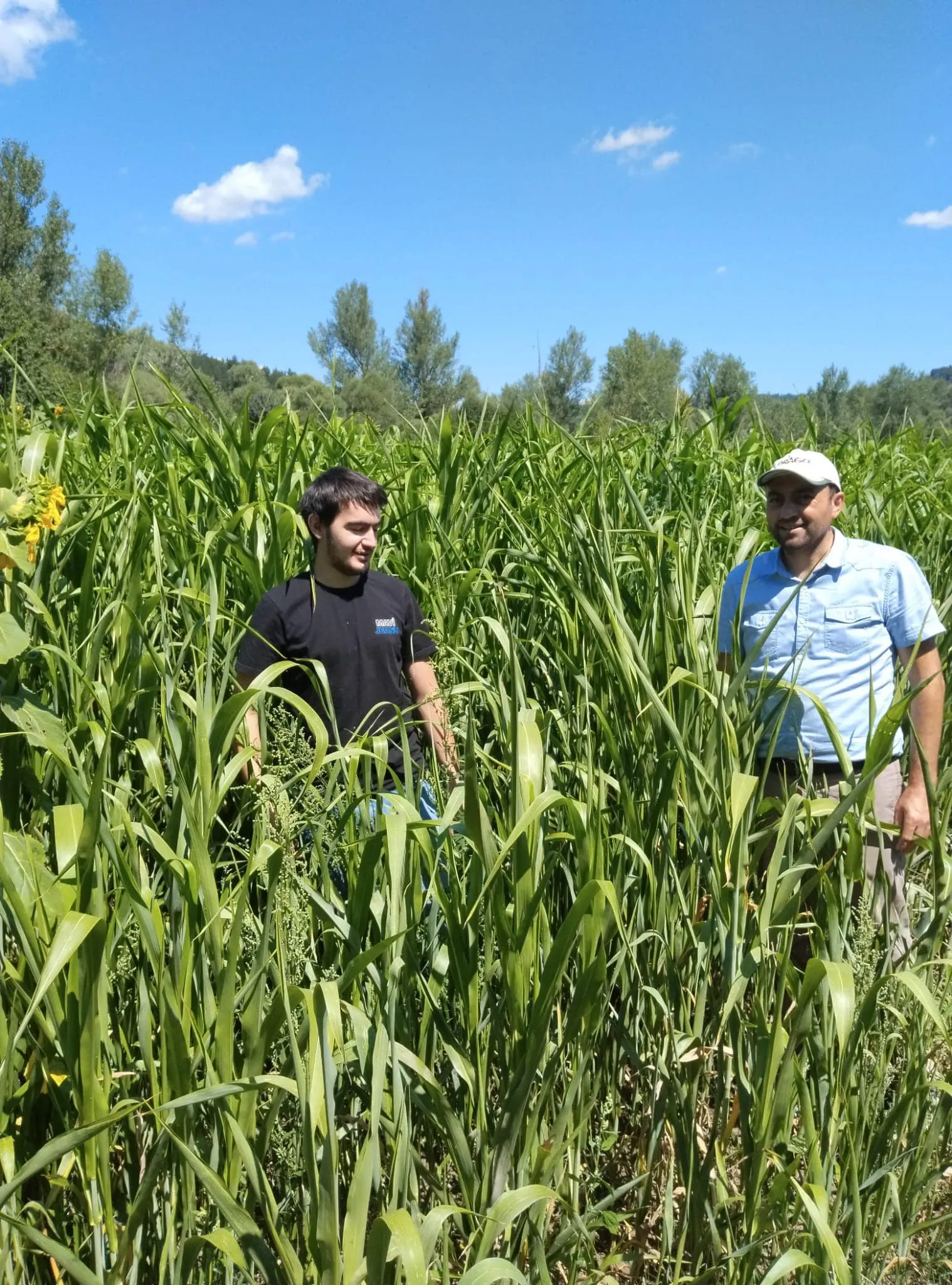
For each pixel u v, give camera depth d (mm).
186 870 1533
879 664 2912
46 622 2088
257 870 1630
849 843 2041
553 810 2357
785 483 2877
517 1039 1658
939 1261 2072
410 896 1771
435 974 1940
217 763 1697
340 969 1860
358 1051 1572
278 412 3422
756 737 2246
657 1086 2102
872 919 2193
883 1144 1977
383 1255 1324
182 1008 1543
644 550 2777
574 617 2965
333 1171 1324
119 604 2055
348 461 4148
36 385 3814
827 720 2016
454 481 3623
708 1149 1968
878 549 2947
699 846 2043
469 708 1569
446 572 3449
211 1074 1521
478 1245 1631
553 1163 1752
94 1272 1611
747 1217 1859
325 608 2857
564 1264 2080
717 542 3838
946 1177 2334
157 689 2033
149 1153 1656
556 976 1526
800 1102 1785
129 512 2463
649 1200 2125
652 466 4465
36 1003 1318
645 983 2350
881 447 5789
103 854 1688
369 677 2883
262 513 3254
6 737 1792
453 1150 1646
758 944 1932
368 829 1911
